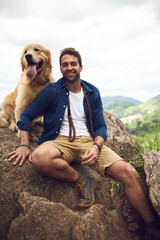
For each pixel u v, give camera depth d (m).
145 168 2.68
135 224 2.46
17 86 3.77
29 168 2.57
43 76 3.37
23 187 2.43
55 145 2.45
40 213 2.08
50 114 2.67
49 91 2.64
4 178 2.45
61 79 2.74
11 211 2.26
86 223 2.11
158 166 2.48
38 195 2.42
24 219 2.04
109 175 2.44
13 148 2.86
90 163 2.34
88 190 2.45
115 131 3.95
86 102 2.71
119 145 3.63
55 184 2.54
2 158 2.64
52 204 2.17
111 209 2.63
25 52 3.39
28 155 2.61
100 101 2.88
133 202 2.26
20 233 1.97
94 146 2.45
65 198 2.47
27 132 2.66
